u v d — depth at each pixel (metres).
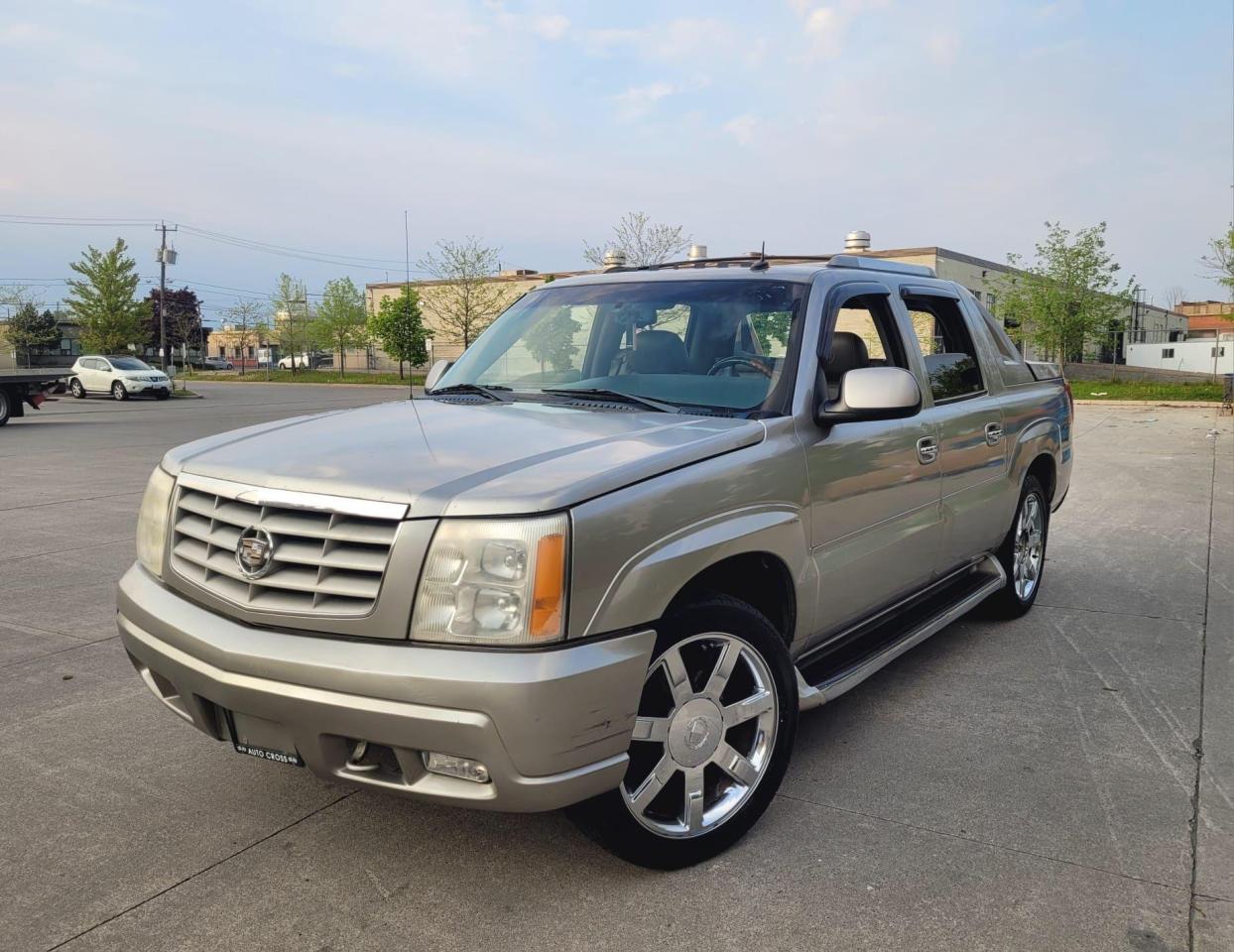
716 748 2.88
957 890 2.74
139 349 57.59
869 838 3.04
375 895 2.71
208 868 2.86
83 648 4.91
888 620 4.07
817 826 3.12
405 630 2.37
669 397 3.44
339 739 2.47
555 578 2.36
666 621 2.68
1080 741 3.80
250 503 2.62
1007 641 5.12
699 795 2.84
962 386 4.60
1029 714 4.08
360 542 2.43
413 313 51.56
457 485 2.45
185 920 2.60
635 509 2.54
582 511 2.42
